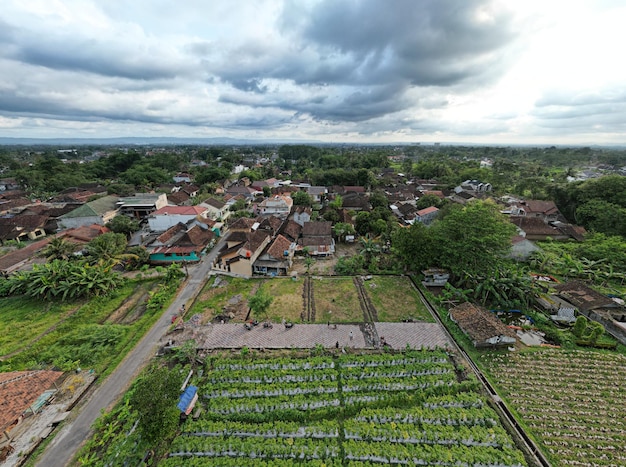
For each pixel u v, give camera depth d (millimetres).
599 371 29219
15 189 110750
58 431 23484
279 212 81125
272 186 117750
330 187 118562
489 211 43844
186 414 24438
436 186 116875
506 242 41875
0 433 21328
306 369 29375
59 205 83625
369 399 26047
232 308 39781
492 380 28188
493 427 23281
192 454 21797
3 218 71812
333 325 35719
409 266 49312
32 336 35125
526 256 54469
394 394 26453
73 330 35375
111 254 48969
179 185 118312
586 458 21297
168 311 39344
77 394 26672
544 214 75688
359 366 29781
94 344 32531
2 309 40656
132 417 23828
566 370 29375
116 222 64625
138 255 51906
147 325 36188
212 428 23250
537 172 140625
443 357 30344
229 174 143375
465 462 20734
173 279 46719
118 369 29688
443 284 45594
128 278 47750
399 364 29891
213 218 75688
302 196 91312
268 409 25062
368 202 90812
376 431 22766
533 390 27062
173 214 66812
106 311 39906
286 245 55219
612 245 50562
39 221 69062
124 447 21609
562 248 59438
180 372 28516
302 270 51281
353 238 64062
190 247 55656
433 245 45969
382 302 41219
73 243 55094
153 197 80812
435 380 27453
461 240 43938
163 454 21797
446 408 25188
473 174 133750
